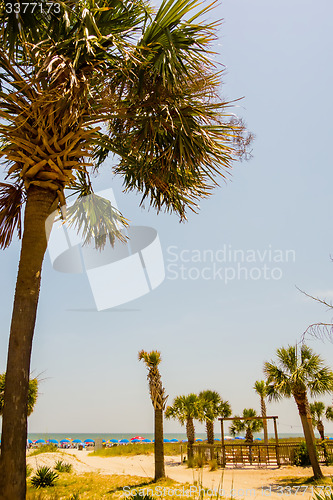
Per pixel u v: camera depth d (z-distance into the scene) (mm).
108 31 6004
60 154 5332
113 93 5902
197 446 21812
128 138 6688
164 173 6645
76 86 4781
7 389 4379
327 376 13727
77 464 19094
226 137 6344
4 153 5277
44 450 21297
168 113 5617
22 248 5043
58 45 5109
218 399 27609
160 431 13883
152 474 16734
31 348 4664
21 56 6094
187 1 5535
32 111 5137
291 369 14211
